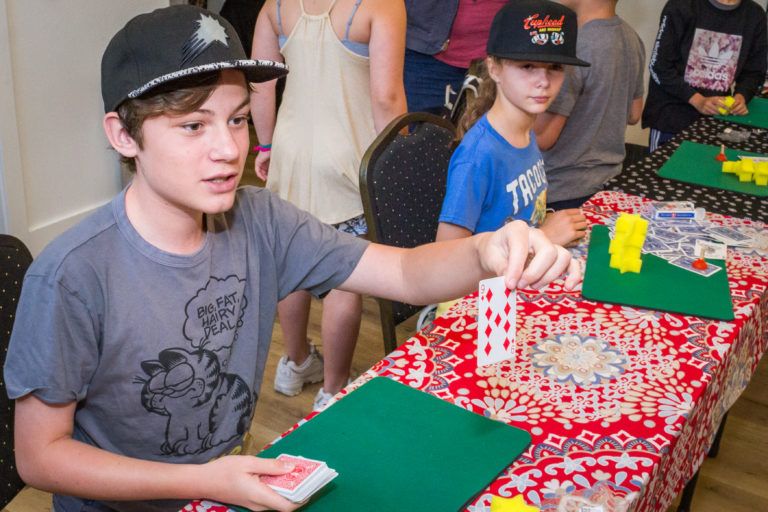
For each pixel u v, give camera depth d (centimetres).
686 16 341
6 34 278
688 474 131
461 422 113
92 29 322
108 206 108
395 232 190
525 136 190
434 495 98
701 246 171
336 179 225
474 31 327
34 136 307
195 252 112
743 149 257
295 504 93
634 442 110
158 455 117
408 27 327
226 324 117
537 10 168
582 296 152
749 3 339
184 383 113
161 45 95
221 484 95
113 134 103
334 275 132
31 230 314
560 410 117
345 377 234
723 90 346
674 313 146
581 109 257
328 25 214
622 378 126
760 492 216
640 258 165
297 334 245
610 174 269
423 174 198
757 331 160
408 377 125
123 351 107
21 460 104
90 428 112
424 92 338
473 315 145
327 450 106
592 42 250
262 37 234
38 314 100
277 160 234
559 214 179
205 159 99
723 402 144
